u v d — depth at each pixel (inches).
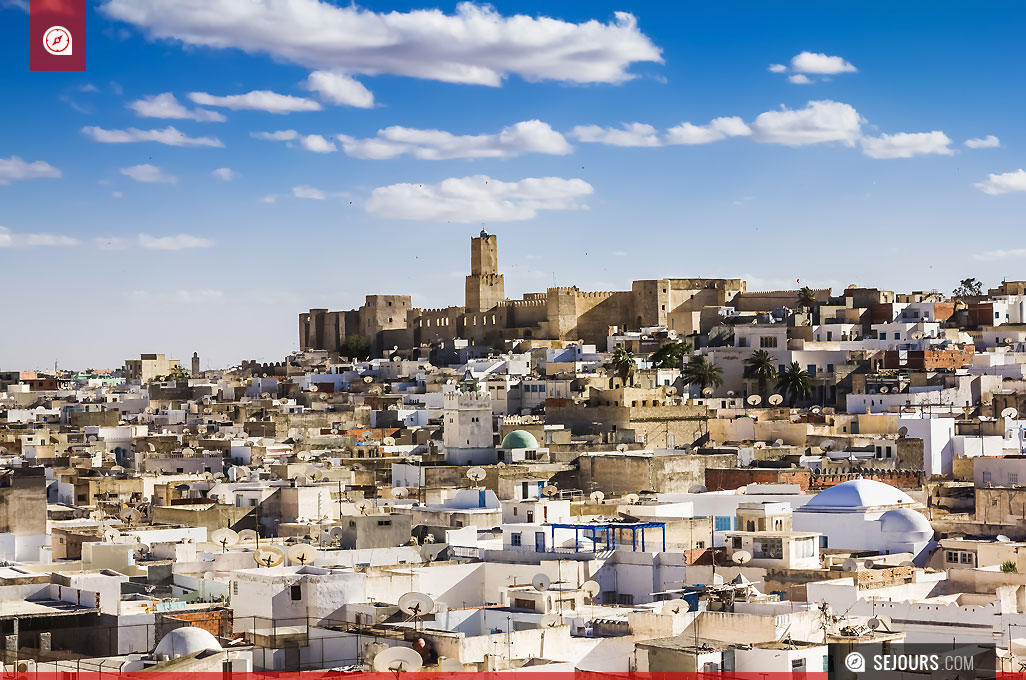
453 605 3464.6
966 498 5196.9
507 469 6456.7
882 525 4338.1
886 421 7711.6
